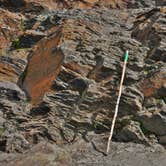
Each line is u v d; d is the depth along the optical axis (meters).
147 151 19.77
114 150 19.88
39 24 38.66
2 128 22.20
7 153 20.14
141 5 44.75
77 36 29.41
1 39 37.28
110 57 25.41
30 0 47.38
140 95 22.03
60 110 22.61
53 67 26.62
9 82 28.58
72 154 19.66
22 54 31.97
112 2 46.41
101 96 22.47
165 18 27.91
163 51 24.62
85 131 21.39
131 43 26.59
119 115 21.61
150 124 20.77
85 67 25.31
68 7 47.12
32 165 18.08
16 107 24.36
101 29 31.66
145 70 23.81
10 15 40.69
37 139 20.91
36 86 26.55
